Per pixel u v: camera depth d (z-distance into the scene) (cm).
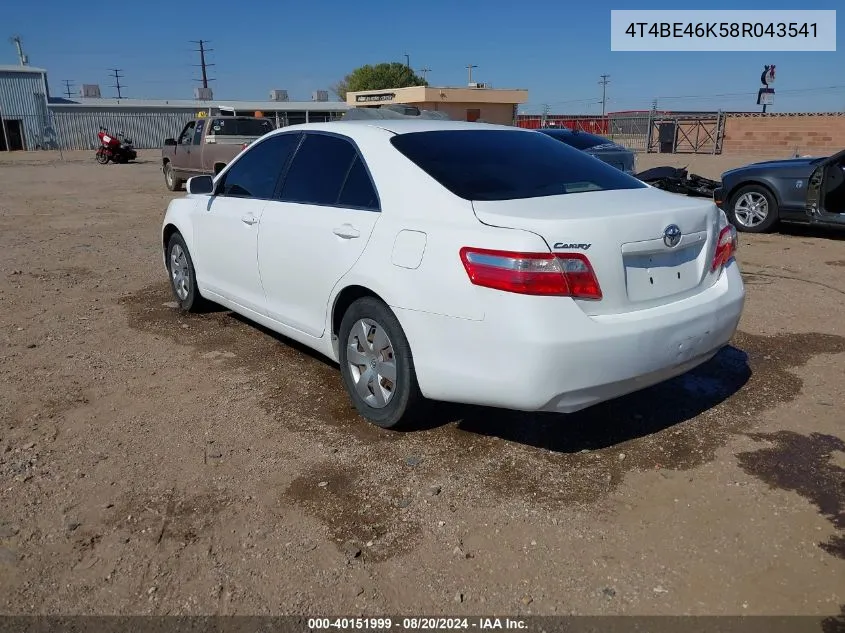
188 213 571
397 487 333
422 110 511
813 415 402
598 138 1433
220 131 1616
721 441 373
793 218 966
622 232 324
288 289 445
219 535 299
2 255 897
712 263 372
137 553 289
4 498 326
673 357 341
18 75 4672
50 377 471
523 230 312
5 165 2981
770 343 521
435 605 260
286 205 448
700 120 3147
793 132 2897
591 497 323
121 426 398
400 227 357
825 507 313
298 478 342
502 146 416
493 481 337
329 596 264
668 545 290
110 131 5000
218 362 497
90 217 1280
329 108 5919
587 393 320
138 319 603
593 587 267
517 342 308
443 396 344
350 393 402
